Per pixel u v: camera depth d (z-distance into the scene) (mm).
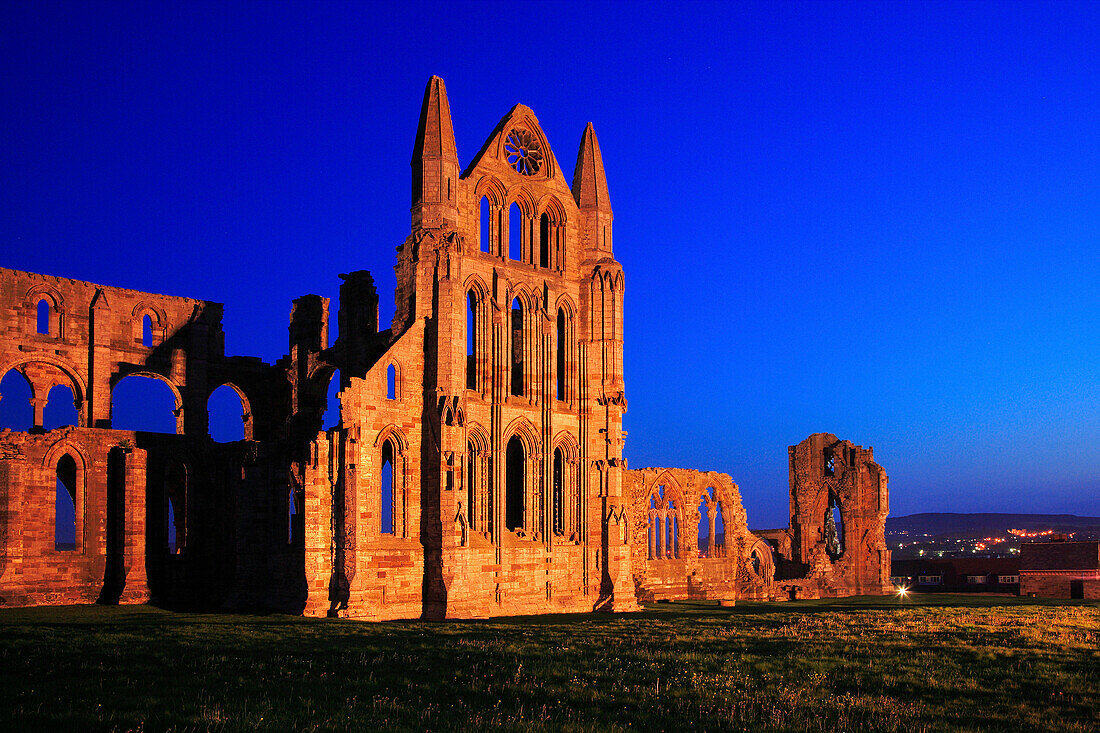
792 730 32625
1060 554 124438
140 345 85375
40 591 71500
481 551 74375
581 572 80688
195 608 71312
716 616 73250
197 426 87125
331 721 30922
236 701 33562
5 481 70125
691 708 35406
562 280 82812
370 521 68875
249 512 71688
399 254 75375
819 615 73000
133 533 74375
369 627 58625
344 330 83625
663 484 98688
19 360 78500
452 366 72812
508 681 39062
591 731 31016
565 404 81938
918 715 35531
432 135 75250
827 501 121688
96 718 30266
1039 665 46906
